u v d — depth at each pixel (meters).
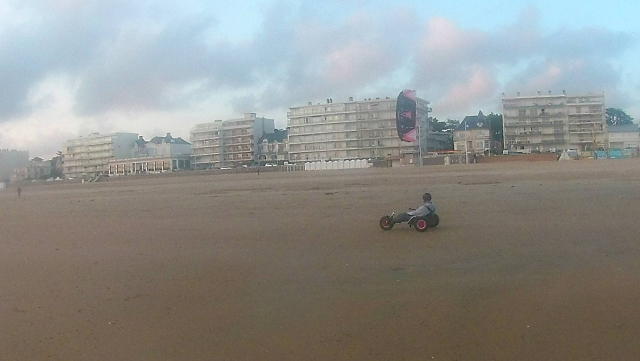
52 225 21.19
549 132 113.06
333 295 8.44
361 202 23.25
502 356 5.85
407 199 23.58
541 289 8.26
